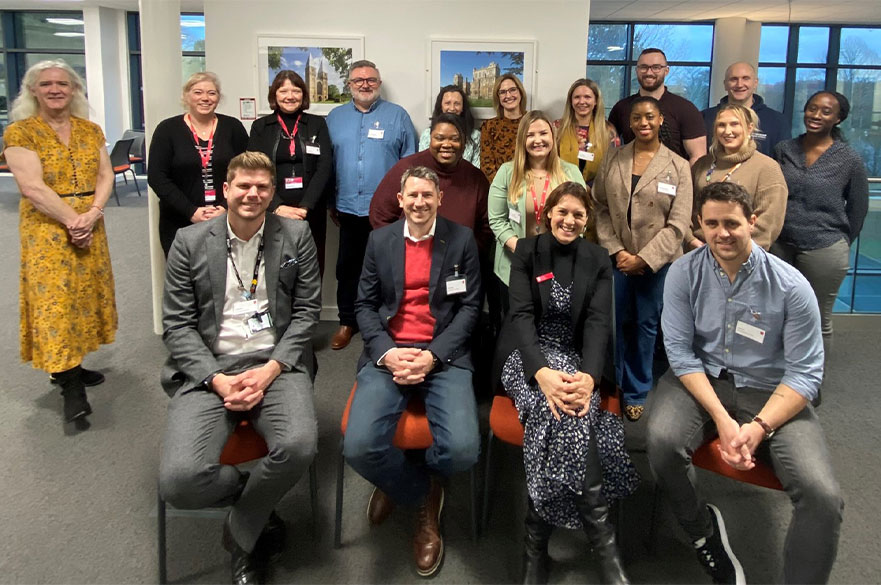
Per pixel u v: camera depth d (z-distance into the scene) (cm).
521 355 216
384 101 375
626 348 306
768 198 271
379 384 212
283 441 187
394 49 398
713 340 202
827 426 291
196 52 1074
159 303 396
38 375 340
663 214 285
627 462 197
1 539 210
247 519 190
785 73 1108
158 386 326
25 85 280
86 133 296
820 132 299
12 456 260
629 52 1097
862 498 236
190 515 207
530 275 231
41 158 279
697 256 201
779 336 191
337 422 289
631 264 284
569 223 222
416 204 219
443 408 206
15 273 523
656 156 285
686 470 191
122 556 205
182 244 208
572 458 188
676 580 199
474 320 230
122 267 551
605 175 296
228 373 209
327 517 228
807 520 172
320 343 386
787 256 317
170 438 188
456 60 398
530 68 398
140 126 1212
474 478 213
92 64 1124
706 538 196
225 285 210
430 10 393
